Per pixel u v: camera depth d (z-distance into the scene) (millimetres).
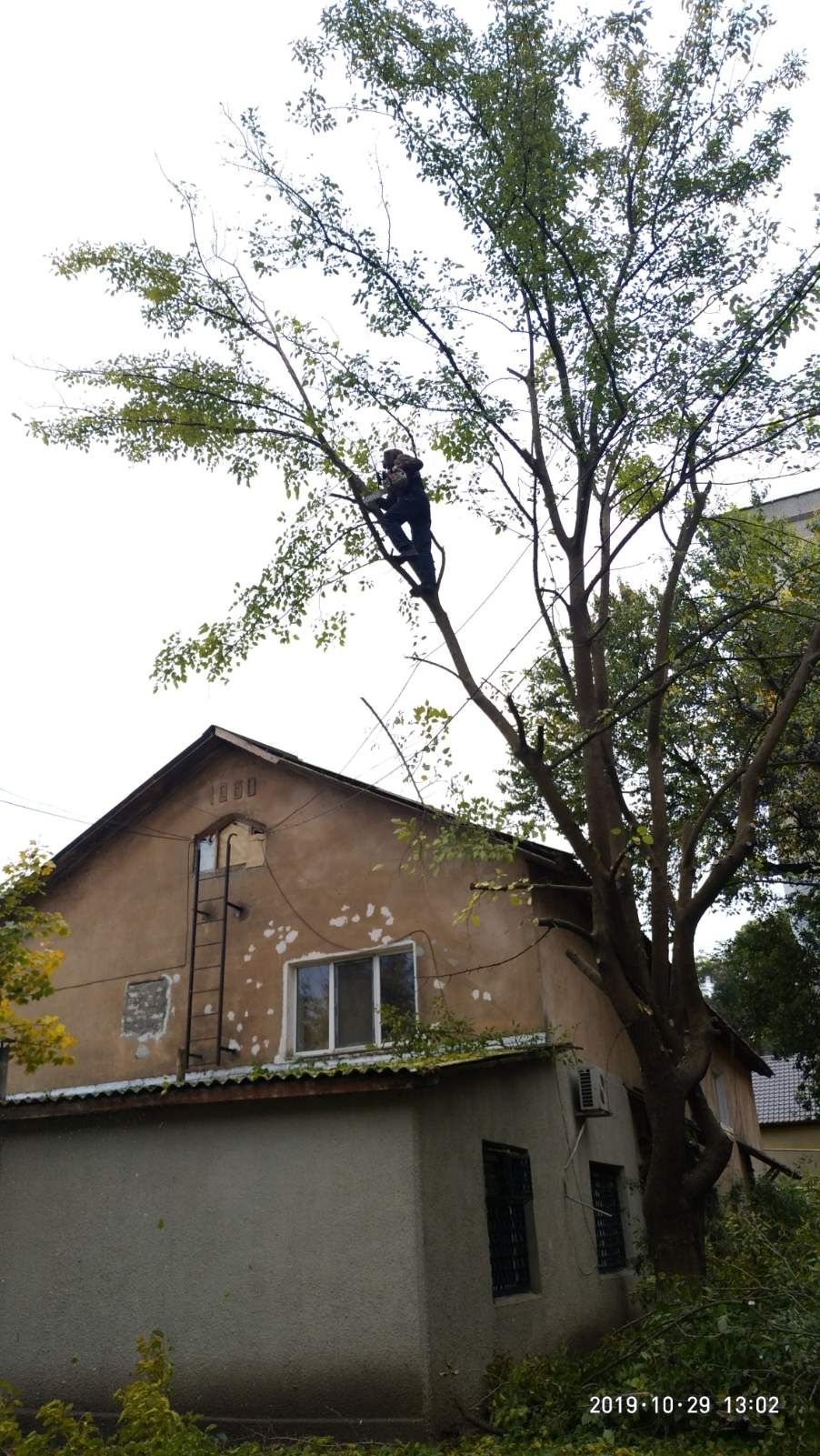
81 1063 14258
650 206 10570
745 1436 6883
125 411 10484
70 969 14938
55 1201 9039
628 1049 14094
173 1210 8562
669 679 9844
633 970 9570
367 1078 7996
